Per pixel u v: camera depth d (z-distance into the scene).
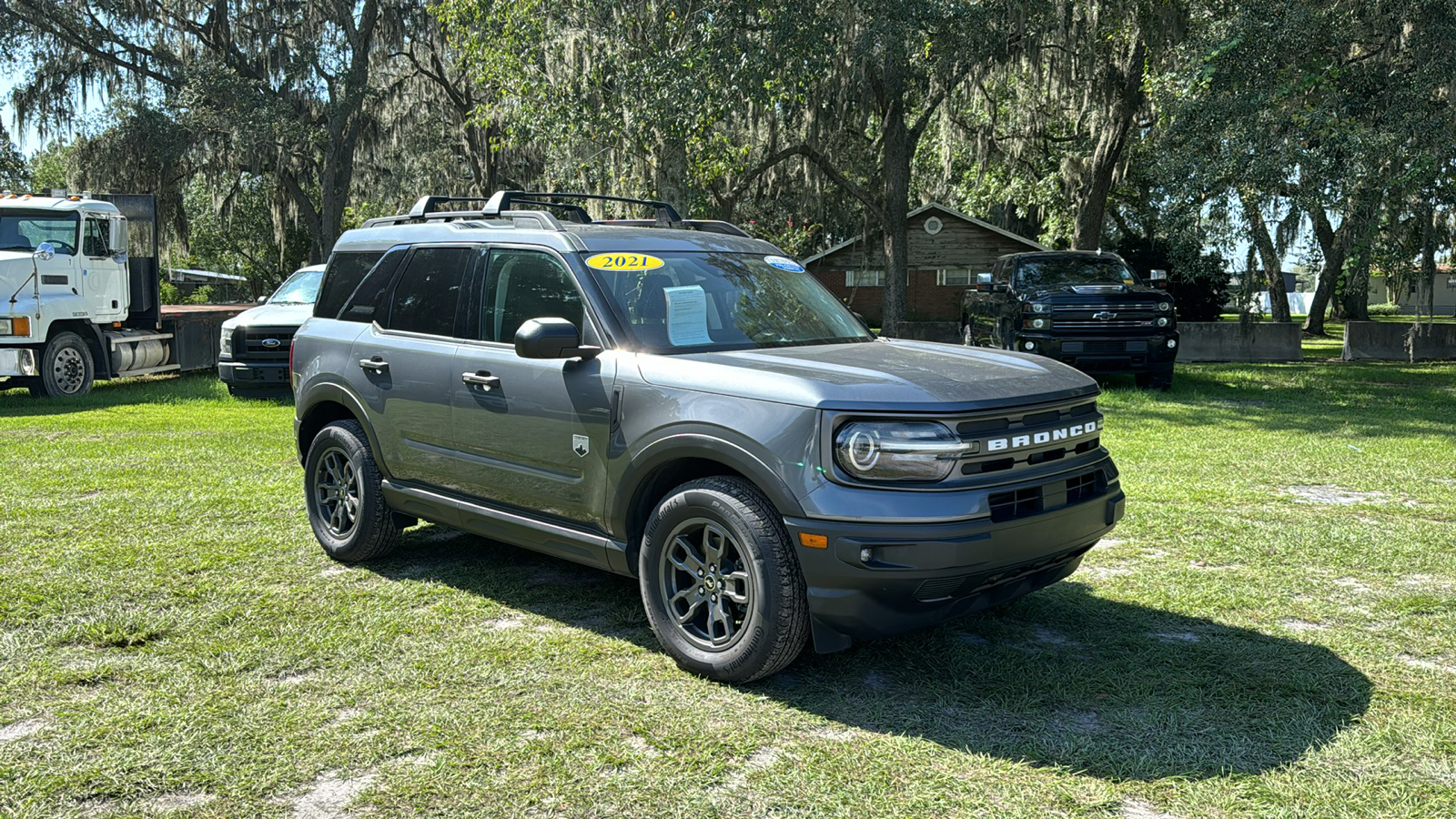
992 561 3.73
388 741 3.49
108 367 14.62
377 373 5.40
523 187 35.66
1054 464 4.09
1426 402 13.45
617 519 4.36
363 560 5.62
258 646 4.34
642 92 18.28
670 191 19.73
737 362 4.18
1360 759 3.39
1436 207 17.25
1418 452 9.32
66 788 3.16
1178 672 4.13
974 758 3.40
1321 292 33.69
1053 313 14.30
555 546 4.69
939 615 3.88
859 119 25.81
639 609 4.91
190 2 30.97
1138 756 3.41
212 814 3.02
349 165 33.81
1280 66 16.41
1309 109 15.91
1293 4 15.85
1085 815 3.05
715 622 4.10
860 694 3.93
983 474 3.82
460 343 5.05
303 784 3.21
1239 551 5.91
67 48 29.83
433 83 35.50
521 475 4.72
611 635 4.55
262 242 54.50
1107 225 37.69
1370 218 16.03
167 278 43.78
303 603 4.92
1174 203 17.06
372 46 32.84
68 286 13.82
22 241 13.66
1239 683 4.02
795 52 18.75
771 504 3.90
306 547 5.93
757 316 4.82
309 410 5.90
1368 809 3.08
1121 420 11.54
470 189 36.59
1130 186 30.94
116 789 3.15
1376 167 15.22
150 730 3.55
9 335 13.18
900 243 25.56
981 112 25.86
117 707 3.73
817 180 26.44
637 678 4.07
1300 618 4.79
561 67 19.12
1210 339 21.09
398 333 5.41
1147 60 21.25
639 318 4.54
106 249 14.63
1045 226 36.75
